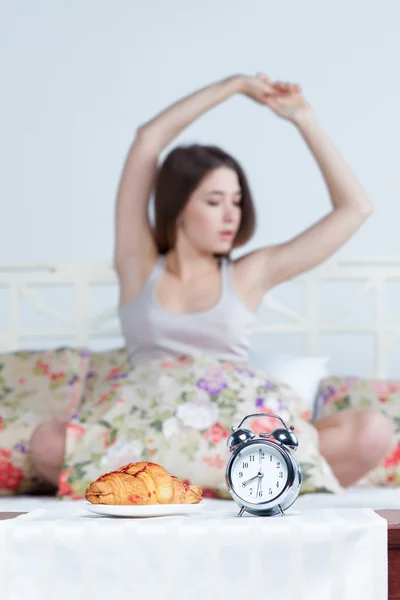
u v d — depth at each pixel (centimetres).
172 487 149
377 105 369
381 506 187
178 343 273
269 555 135
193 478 223
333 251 288
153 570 134
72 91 371
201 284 279
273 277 287
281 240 368
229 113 369
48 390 279
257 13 371
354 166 368
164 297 278
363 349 357
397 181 367
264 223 368
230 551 134
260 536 135
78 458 225
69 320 343
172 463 223
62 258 367
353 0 371
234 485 148
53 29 371
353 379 307
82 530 134
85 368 288
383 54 371
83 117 370
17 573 134
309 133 291
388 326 346
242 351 279
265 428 229
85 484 222
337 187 290
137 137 293
